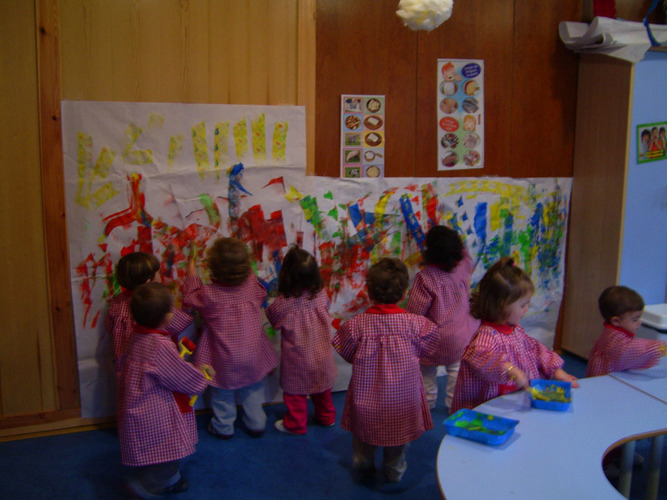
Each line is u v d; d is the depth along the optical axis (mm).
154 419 1886
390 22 2672
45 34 2207
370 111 2701
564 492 1160
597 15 2908
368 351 1898
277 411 2688
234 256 2254
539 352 1829
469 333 2623
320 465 2205
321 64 2584
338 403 2752
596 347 2027
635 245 3006
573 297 3299
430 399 2654
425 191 2869
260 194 2572
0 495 1990
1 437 2385
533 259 3209
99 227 2377
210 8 2389
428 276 2504
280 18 2492
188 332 2502
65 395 2455
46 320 2381
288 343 2387
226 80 2455
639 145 2906
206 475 2129
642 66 2842
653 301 3107
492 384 1753
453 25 2793
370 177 2754
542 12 2975
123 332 2186
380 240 2816
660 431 1429
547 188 3166
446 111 2852
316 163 2654
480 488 1170
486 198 3014
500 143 3006
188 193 2469
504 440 1356
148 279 2217
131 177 2385
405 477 2115
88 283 2396
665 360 1944
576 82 3135
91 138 2318
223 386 2311
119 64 2311
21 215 2287
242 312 2311
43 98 2242
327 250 2721
